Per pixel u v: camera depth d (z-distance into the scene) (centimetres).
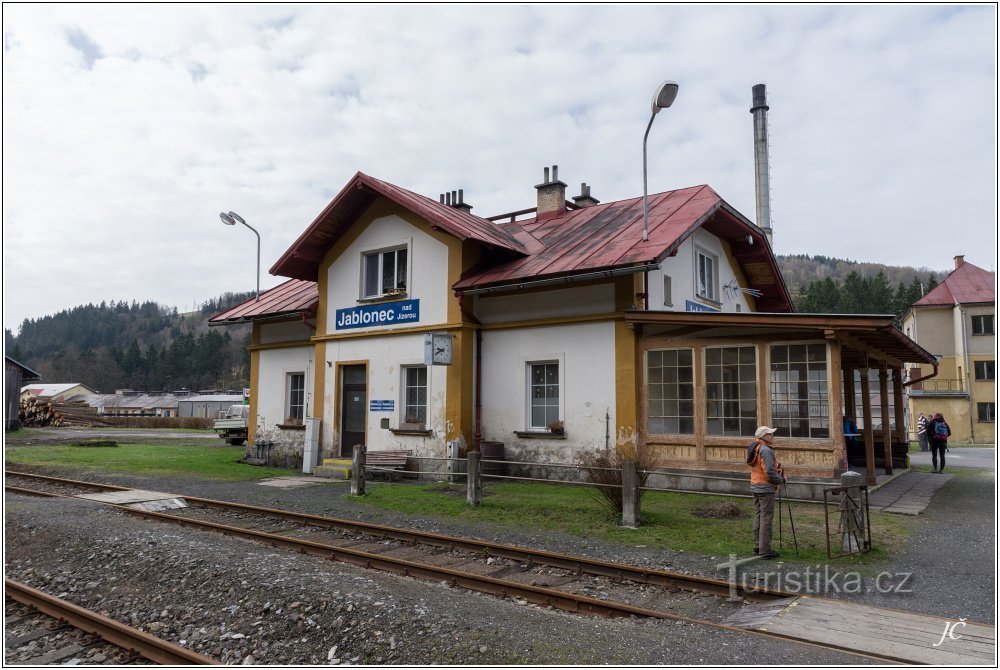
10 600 753
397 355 1759
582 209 2066
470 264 1678
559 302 1563
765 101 4128
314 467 1808
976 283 4522
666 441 1387
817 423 1225
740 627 628
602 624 637
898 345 1432
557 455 1534
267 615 670
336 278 1912
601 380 1481
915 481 1595
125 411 8325
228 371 12900
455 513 1175
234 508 1253
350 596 674
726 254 1928
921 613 661
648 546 934
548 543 962
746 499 1259
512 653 554
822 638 589
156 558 849
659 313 1381
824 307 7794
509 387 1628
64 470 1802
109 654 617
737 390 1313
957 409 4197
